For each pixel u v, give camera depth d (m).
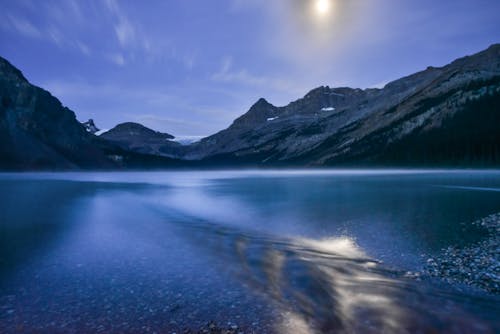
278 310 6.98
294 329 6.14
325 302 7.37
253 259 10.88
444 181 54.25
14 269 9.88
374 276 9.06
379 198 29.20
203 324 6.36
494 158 128.62
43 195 35.44
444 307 7.04
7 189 44.84
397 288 8.16
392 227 15.69
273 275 9.29
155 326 6.30
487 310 6.88
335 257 10.99
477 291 7.91
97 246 12.80
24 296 7.82
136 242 13.48
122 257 11.23
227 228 16.34
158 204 26.67
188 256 11.33
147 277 9.17
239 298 7.64
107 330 6.16
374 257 10.88
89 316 6.76
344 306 7.14
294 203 26.48
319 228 15.94
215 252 11.84
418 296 7.64
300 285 8.47
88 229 16.31
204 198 31.55
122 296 7.82
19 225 17.45
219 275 9.31
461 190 35.91
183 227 16.70
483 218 17.52
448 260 10.30
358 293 7.87
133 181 72.31
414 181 56.19
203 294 7.91
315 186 47.72
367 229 15.39
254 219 18.89
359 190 38.69
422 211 20.62
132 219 19.27
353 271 9.51
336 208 23.05
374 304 7.24
